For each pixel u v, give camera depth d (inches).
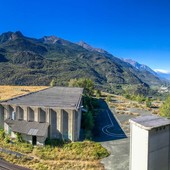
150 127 445.7
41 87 4158.5
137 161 475.2
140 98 3767.2
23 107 1749.5
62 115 1679.4
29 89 3784.5
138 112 2910.9
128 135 1913.1
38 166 1267.2
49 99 2053.4
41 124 1689.2
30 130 1616.6
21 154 1393.9
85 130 1942.7
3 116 1791.3
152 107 3307.1
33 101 1916.8
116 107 3169.3
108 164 1358.3
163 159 465.4
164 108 2303.2
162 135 463.2
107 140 1781.5
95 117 2549.2
